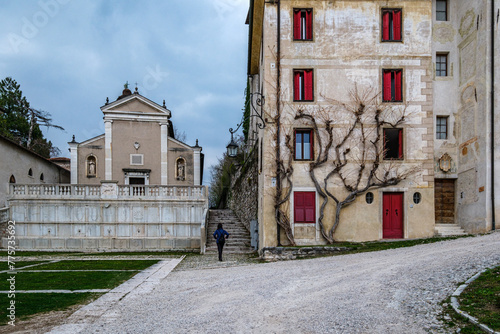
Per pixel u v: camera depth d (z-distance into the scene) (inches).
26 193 949.8
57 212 952.3
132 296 372.8
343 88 705.6
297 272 463.8
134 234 959.6
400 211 700.0
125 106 1357.0
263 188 697.6
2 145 1030.4
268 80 706.8
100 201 960.3
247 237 944.9
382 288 345.4
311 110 701.3
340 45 709.3
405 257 486.0
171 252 902.4
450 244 549.3
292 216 686.5
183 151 1381.6
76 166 1305.4
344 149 698.2
